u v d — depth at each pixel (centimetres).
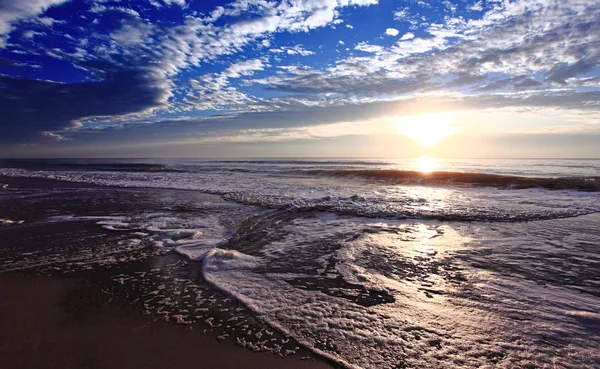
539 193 1184
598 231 641
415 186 1470
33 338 284
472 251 524
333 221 761
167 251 538
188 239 610
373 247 552
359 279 411
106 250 544
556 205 931
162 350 267
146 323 310
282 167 3475
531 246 546
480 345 262
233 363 250
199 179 1948
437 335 279
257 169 3038
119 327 303
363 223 737
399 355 253
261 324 306
